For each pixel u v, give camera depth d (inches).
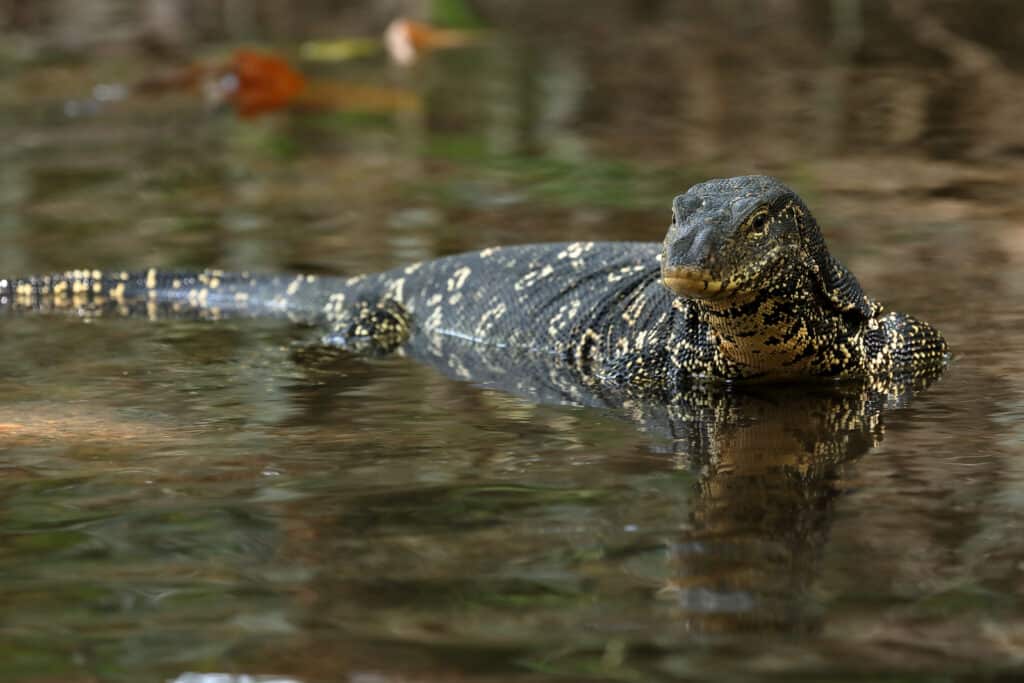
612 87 1200.8
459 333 569.6
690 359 479.2
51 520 328.5
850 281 474.9
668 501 335.0
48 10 1720.0
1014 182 794.2
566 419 427.5
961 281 588.4
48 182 886.4
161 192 852.0
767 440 394.9
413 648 252.5
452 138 1005.2
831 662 243.4
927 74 1198.9
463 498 340.5
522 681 239.0
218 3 1758.1
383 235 721.0
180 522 325.4
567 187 823.7
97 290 648.4
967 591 273.0
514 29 1584.6
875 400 441.1
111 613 271.3
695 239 426.0
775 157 890.7
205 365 510.6
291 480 359.3
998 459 366.6
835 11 1589.6
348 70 1341.0
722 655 247.0
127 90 1244.5
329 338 558.6
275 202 815.1
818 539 305.3
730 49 1390.3
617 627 259.6
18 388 472.1
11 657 252.5
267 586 283.7
